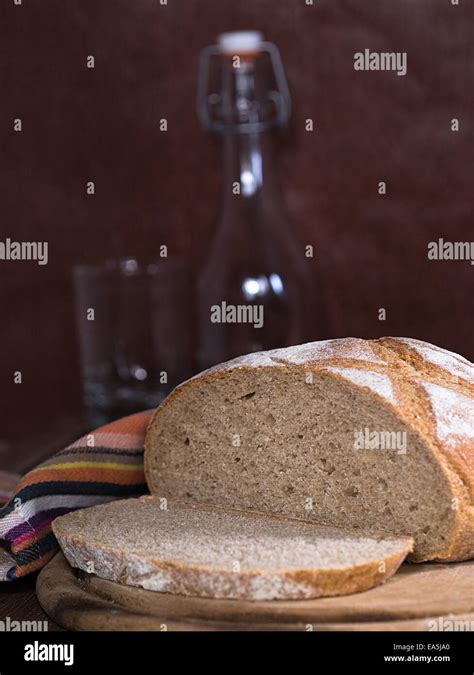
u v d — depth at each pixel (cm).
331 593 73
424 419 77
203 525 79
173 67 121
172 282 116
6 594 79
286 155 119
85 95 123
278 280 111
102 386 115
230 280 112
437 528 77
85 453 84
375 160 118
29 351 126
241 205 112
